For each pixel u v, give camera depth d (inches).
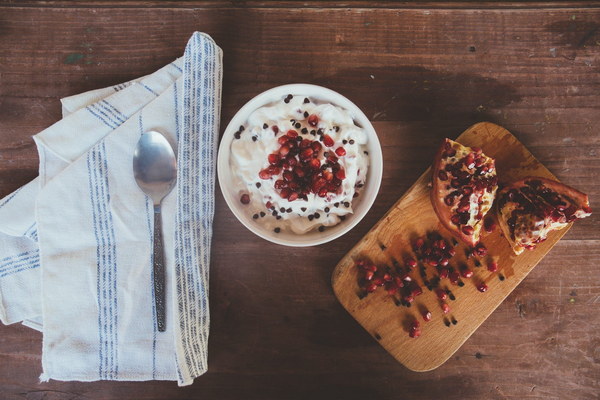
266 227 17.6
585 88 19.9
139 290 18.9
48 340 18.6
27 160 19.8
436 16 20.0
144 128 18.9
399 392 19.8
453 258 19.7
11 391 19.5
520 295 19.9
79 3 19.9
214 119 18.9
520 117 19.9
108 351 18.8
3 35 19.9
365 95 19.9
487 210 18.9
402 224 19.5
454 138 19.9
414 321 19.5
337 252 19.8
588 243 19.8
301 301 19.8
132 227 19.0
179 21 19.9
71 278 18.8
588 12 20.0
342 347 19.8
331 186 16.9
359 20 20.0
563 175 19.9
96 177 18.8
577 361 19.7
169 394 19.6
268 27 19.9
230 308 19.7
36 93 19.9
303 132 17.4
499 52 20.0
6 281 19.2
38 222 18.5
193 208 18.6
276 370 19.7
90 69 19.9
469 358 19.8
